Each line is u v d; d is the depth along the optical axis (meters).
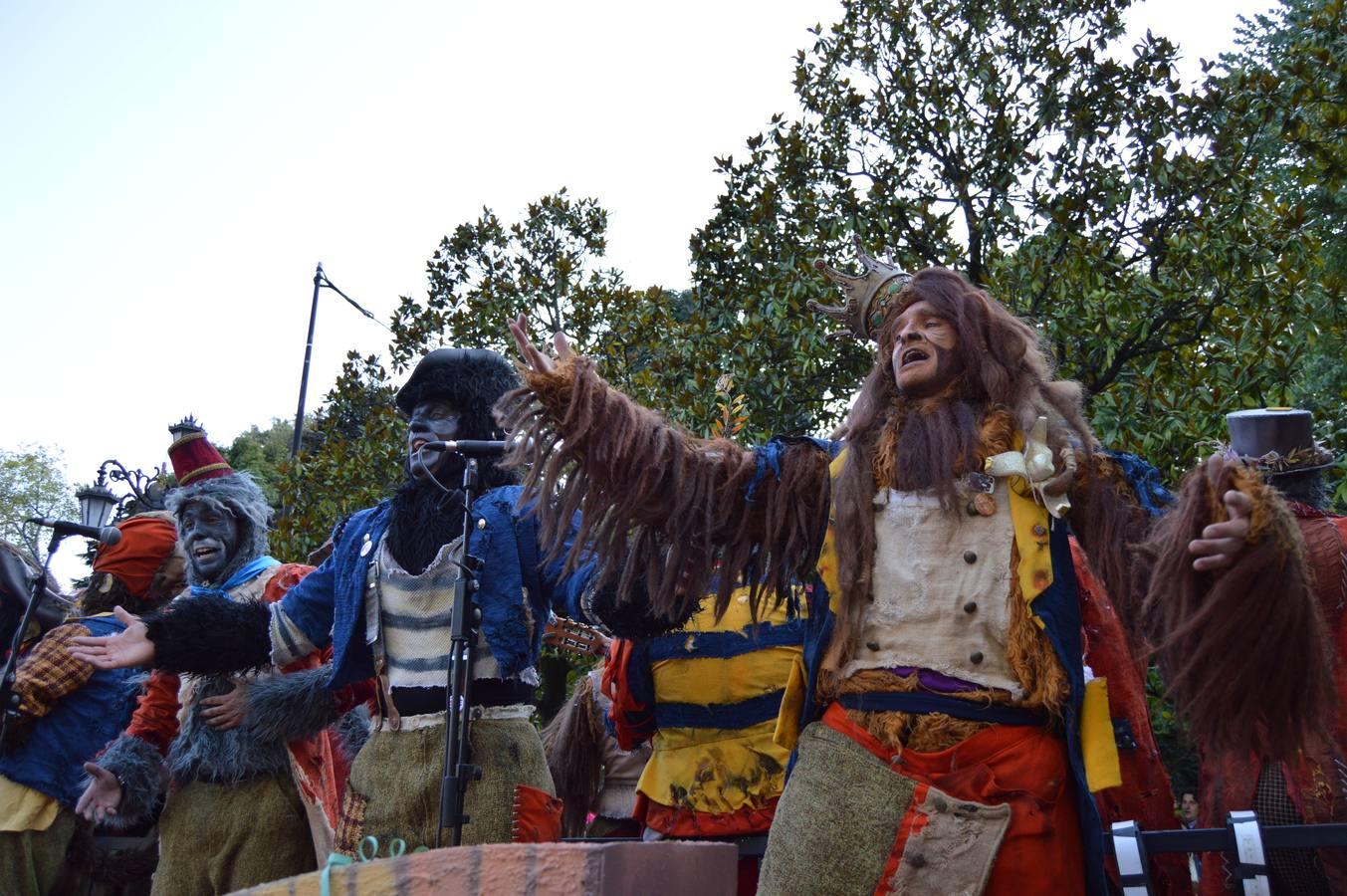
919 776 2.68
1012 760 2.67
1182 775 10.05
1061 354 10.77
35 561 6.05
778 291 12.11
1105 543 2.80
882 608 2.79
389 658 3.76
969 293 3.00
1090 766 2.66
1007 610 2.73
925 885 2.61
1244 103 11.12
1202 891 3.61
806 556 2.99
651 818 4.32
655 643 4.22
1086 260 10.81
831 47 12.98
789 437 3.06
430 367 4.04
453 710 3.40
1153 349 10.80
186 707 4.61
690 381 12.05
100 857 5.30
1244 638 2.41
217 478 5.30
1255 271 10.45
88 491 5.91
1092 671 3.68
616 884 1.62
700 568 2.98
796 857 2.71
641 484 2.86
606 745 5.31
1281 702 2.45
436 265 15.80
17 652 5.05
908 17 12.57
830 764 2.77
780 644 4.19
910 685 2.73
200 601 4.17
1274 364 9.31
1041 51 12.16
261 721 4.23
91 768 4.91
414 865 1.70
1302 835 3.03
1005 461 2.78
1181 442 9.40
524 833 3.56
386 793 3.63
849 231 12.07
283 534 13.21
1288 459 3.80
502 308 14.76
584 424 2.82
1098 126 11.84
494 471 3.98
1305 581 2.44
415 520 3.84
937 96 12.18
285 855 4.50
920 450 2.82
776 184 12.70
